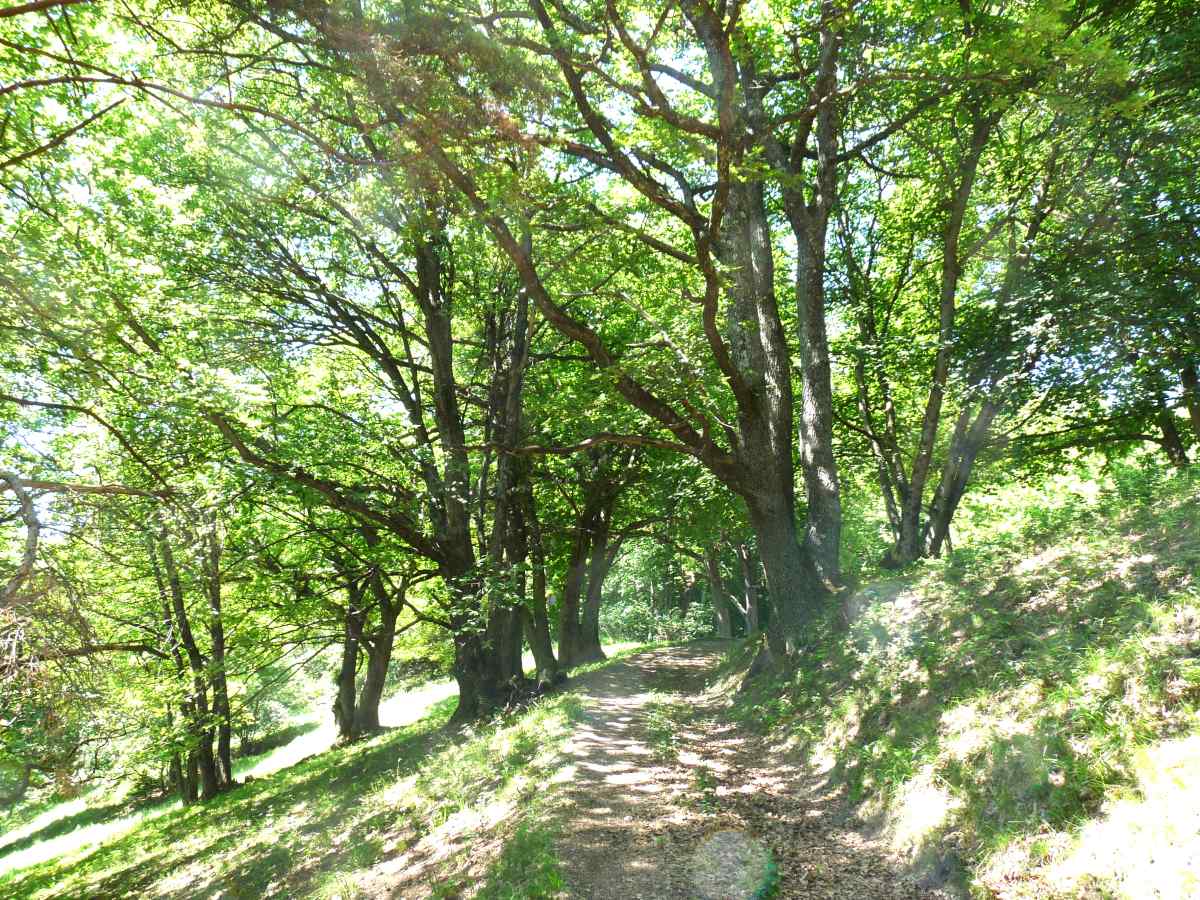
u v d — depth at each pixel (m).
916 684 7.92
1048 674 6.34
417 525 15.57
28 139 10.46
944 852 5.55
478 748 12.12
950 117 13.91
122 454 14.09
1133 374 14.59
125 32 11.62
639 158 13.39
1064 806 5.07
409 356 17.48
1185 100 12.62
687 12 10.65
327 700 41.66
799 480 21.17
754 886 5.71
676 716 13.00
